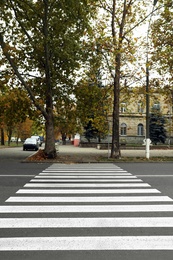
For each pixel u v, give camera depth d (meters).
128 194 7.41
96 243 4.11
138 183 9.13
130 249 3.91
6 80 19.58
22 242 4.14
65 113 21.47
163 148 37.50
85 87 20.27
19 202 6.51
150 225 4.94
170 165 15.79
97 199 6.84
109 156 20.80
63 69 19.94
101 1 18.73
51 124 19.08
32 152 27.67
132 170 13.01
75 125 22.08
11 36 18.83
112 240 4.23
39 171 12.46
